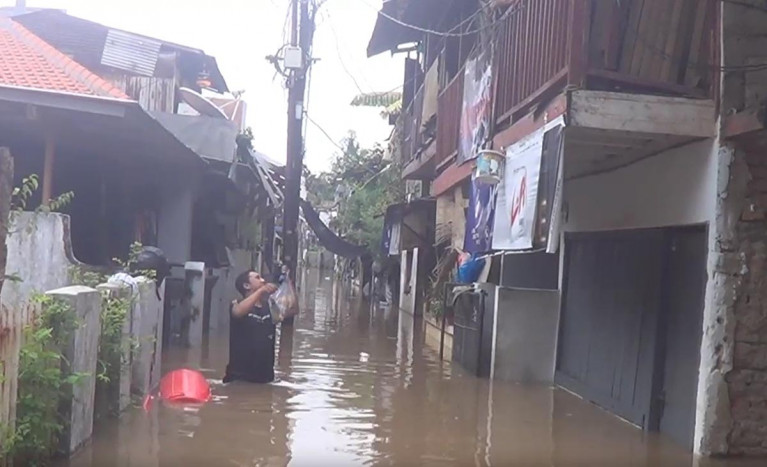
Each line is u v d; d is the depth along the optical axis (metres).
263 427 7.39
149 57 17.73
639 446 7.35
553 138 7.18
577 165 9.74
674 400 7.70
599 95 7.00
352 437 7.23
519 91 8.80
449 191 15.07
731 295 6.95
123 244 13.60
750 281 6.99
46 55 11.27
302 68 17.36
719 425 6.96
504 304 11.05
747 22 7.02
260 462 6.22
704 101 7.09
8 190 5.06
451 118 13.68
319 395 9.20
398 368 11.87
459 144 12.60
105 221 13.30
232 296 18.05
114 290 7.22
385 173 30.78
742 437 7.00
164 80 16.97
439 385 10.41
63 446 5.67
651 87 7.25
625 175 9.03
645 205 8.45
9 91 9.48
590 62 7.27
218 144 15.09
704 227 7.18
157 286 8.99
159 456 6.19
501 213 9.05
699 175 7.30
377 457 6.57
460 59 13.89
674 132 7.04
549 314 11.11
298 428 7.44
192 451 6.42
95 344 6.29
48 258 8.88
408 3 15.27
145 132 11.00
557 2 7.55
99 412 6.84
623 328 8.92
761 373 7.01
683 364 7.55
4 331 4.59
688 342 7.46
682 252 7.73
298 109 17.66
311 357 12.70
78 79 10.73
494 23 9.83
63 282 8.90
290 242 17.77
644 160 8.51
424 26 16.91
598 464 6.64
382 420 8.08
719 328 6.95
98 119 10.27
